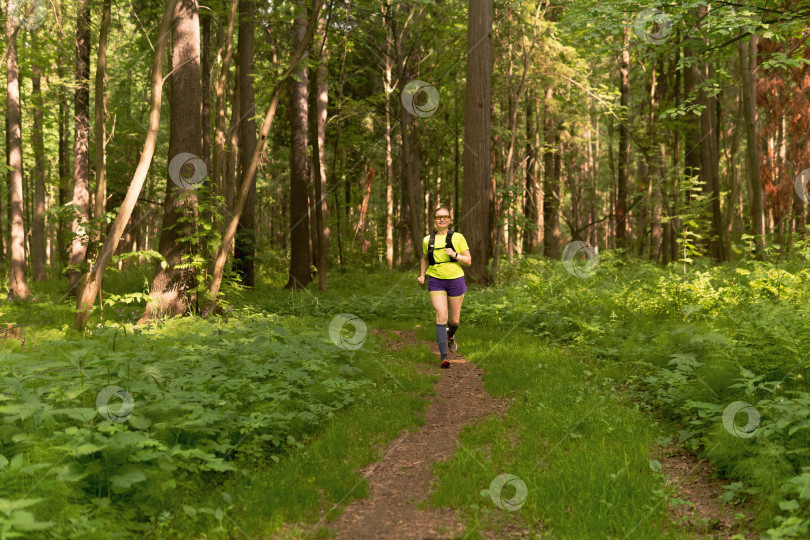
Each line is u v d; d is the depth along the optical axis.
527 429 4.18
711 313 7.05
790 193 13.37
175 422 3.35
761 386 3.71
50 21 11.79
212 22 17.19
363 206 25.16
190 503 3.01
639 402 4.88
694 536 2.74
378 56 19.47
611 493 3.08
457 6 17.03
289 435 3.99
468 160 13.10
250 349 5.38
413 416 4.60
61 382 3.92
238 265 14.48
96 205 9.14
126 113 20.17
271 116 9.70
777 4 9.19
